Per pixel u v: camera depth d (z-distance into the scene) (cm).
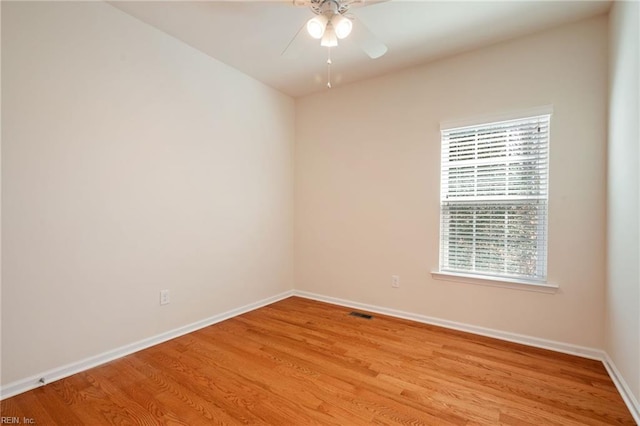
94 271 208
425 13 216
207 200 282
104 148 211
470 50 266
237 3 209
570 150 228
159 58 243
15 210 174
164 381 190
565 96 230
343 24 176
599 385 188
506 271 257
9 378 173
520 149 250
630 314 170
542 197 242
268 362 215
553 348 236
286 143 374
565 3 205
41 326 185
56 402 169
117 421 154
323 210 361
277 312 321
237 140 311
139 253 233
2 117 169
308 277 376
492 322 260
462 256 277
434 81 286
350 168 340
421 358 221
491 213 263
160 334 247
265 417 158
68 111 194
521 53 246
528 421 156
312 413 162
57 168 190
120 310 222
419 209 296
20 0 175
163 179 247
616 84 196
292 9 215
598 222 220
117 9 217
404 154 304
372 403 170
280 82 338
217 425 152
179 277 260
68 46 193
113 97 216
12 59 172
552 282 236
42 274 185
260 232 340
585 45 223
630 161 172
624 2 183
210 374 199
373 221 324
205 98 279
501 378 195
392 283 312
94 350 208
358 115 334
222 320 297
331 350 234
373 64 294
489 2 204
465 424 154
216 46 266
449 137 282
